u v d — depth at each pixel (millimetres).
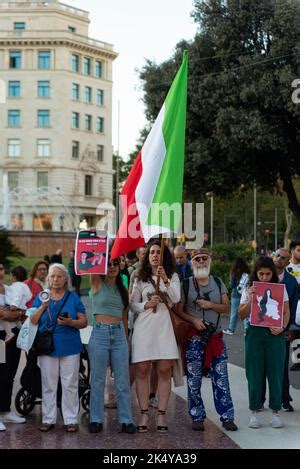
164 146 7137
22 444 6410
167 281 6922
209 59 25250
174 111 7172
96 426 6871
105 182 79750
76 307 7109
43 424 6973
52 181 73875
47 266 8750
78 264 6859
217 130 23922
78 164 75938
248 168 25344
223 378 7059
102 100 79562
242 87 23844
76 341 7051
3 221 62969
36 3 75000
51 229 73875
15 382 9516
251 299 7074
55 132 74125
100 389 6941
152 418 7543
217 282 7223
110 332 6957
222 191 27641
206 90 24406
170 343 6922
